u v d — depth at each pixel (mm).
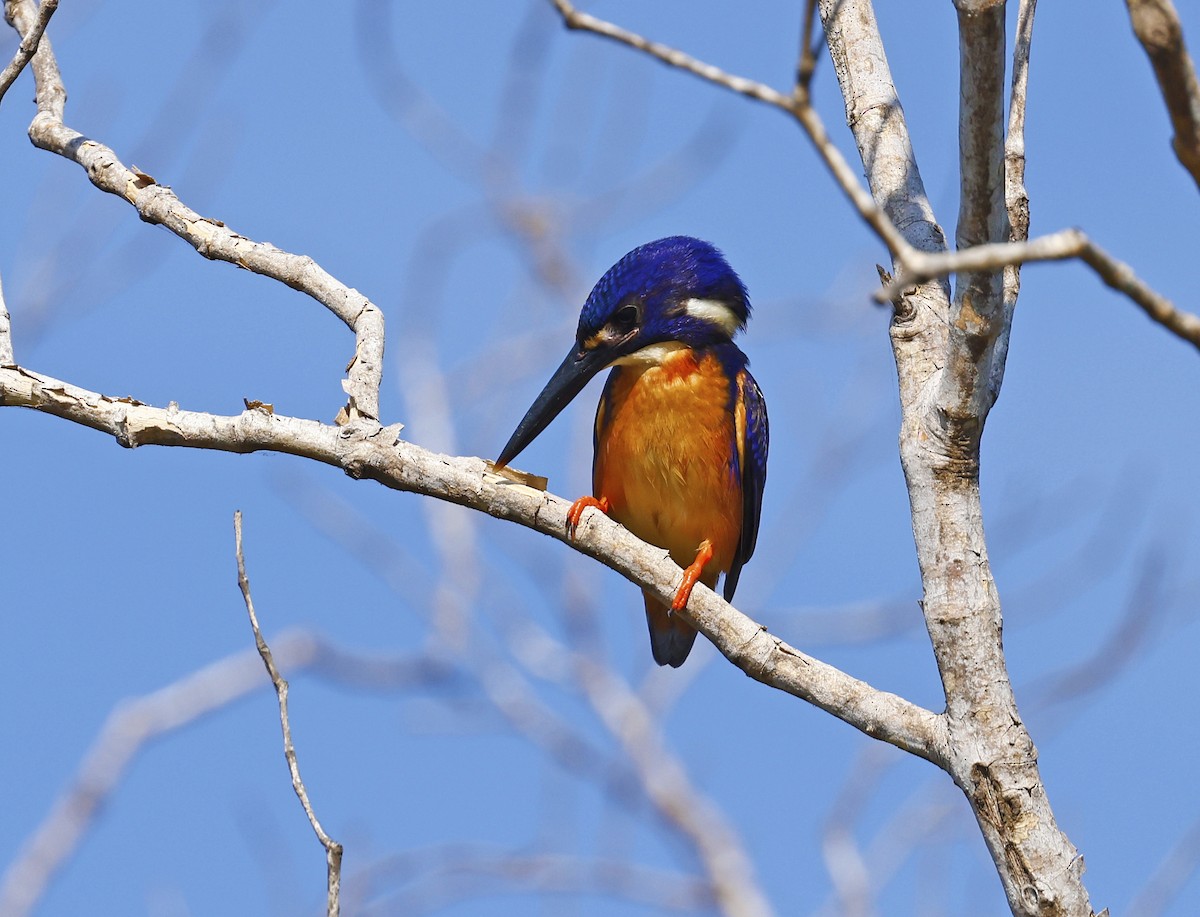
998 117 5715
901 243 4402
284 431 7926
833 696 7258
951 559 6750
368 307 8281
